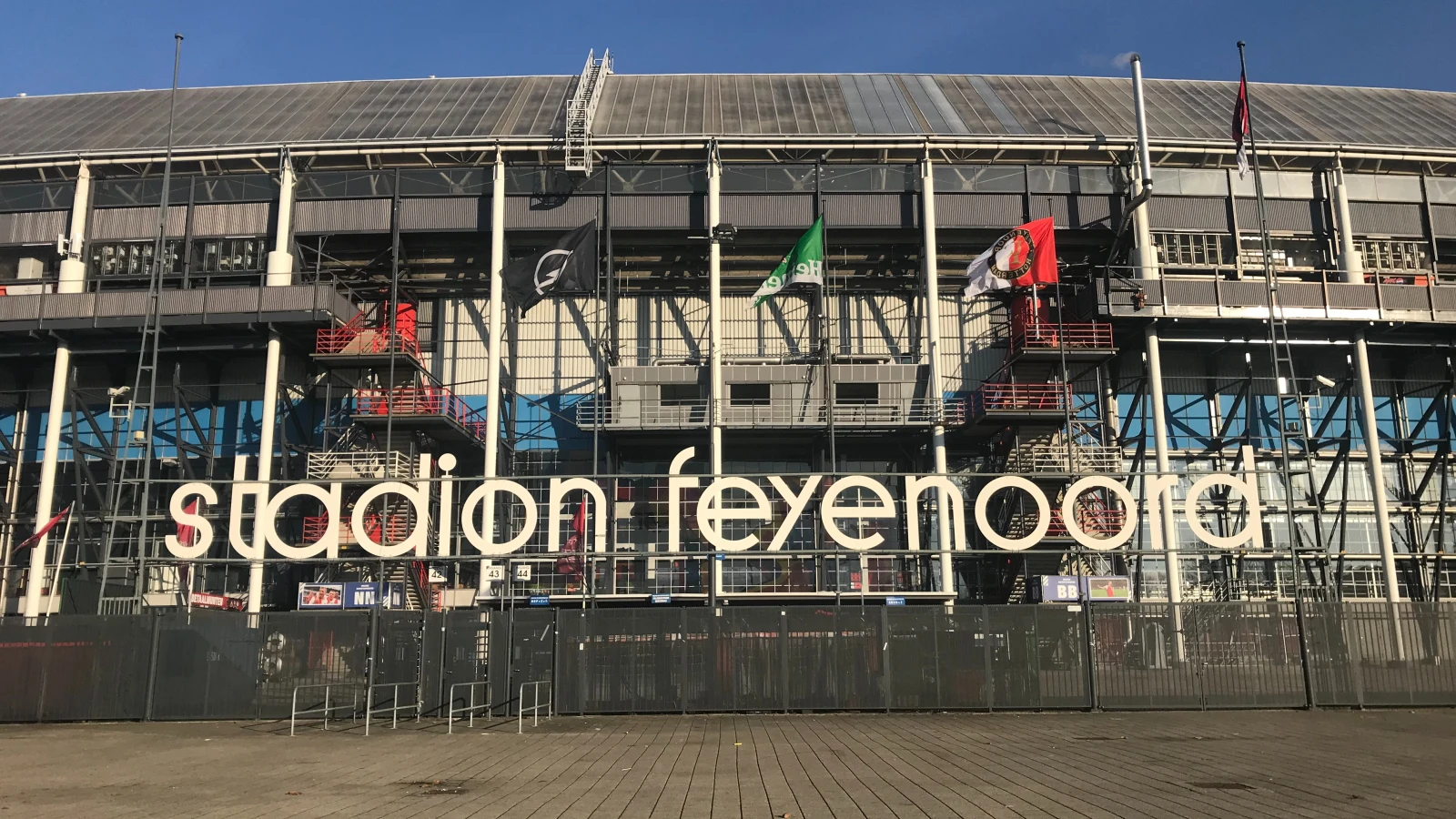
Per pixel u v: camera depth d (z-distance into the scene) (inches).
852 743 797.2
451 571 1768.0
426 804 539.8
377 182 1796.3
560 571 1774.1
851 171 1796.3
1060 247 1843.0
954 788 571.8
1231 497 1839.3
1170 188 1824.6
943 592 1552.7
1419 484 1889.8
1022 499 1700.3
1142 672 1019.3
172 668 1024.9
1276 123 1931.6
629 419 1754.4
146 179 1813.5
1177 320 1721.2
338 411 1846.7
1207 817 477.1
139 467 1827.0
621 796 556.7
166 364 1859.0
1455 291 1739.7
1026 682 1021.8
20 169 1791.3
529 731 907.4
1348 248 1809.8
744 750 758.5
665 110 1913.1
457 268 1875.0
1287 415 1883.6
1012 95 2037.4
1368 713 975.0
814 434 1761.8
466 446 1840.6
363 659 1035.3
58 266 1828.2
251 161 1786.4
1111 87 2119.8
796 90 2048.5
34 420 1867.6
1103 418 1841.8
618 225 1771.7
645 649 1036.5
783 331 1915.6
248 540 1766.7
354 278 1877.5
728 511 1254.3
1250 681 1020.5
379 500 1646.2
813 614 1043.3
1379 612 1037.8
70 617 1031.6
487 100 1977.1
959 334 1915.6
